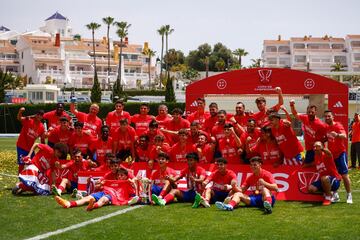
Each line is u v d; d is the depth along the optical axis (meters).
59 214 9.20
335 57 101.12
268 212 9.30
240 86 17.91
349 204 10.20
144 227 8.12
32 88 61.56
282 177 11.08
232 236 7.50
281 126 11.09
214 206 10.05
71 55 96.69
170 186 10.69
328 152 10.10
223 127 11.79
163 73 109.81
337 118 17.41
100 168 11.77
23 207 9.91
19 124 46.19
